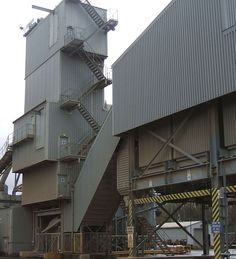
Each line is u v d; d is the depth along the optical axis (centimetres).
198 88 2597
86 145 4828
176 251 5612
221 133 2567
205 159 2659
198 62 2623
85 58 5081
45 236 4725
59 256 4281
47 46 5372
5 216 5434
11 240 5188
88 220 4144
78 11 5134
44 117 4828
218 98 2528
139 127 3130
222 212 2419
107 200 4028
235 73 2378
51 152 4684
